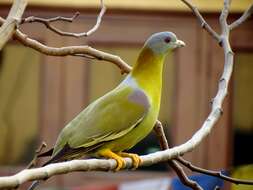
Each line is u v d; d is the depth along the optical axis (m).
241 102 12.93
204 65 12.88
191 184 6.88
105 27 12.76
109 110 6.55
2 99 12.84
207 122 6.17
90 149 6.45
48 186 12.67
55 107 12.79
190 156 12.90
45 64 12.76
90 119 6.52
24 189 12.33
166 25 12.82
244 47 12.90
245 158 13.03
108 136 6.46
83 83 12.76
